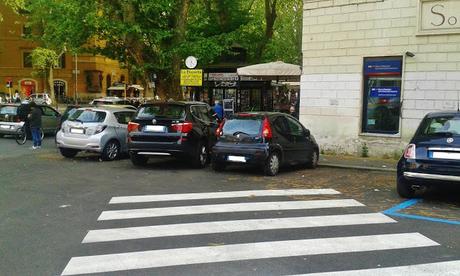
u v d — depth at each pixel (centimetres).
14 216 751
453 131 864
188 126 1269
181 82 1723
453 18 1336
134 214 768
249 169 1291
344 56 1525
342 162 1396
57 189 974
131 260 549
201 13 2106
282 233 662
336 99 1546
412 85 1406
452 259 557
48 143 1978
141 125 1286
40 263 538
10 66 5750
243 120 1202
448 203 879
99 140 1413
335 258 558
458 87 1340
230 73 2364
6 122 2142
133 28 1611
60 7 1659
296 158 1268
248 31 2358
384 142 1467
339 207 834
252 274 505
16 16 5694
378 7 1452
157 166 1335
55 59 4541
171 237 642
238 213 780
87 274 506
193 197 905
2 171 1209
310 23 1586
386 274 506
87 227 690
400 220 745
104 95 6056
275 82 2461
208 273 509
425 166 856
